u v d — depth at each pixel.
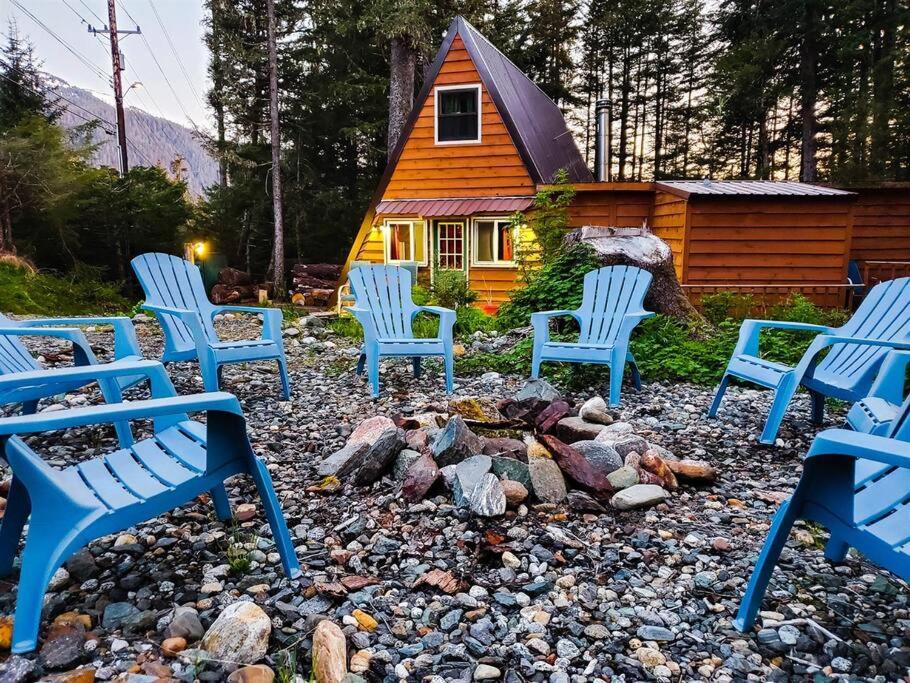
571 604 1.72
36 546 1.44
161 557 1.92
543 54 22.61
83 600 1.67
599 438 2.91
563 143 15.36
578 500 2.35
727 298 7.82
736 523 2.27
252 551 1.96
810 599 1.74
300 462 2.86
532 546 2.04
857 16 16.64
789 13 17.39
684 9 26.02
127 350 3.20
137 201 15.53
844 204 9.30
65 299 10.40
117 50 18.47
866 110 16.94
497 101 11.12
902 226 10.84
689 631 1.59
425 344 4.26
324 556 1.96
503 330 6.45
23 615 1.41
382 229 12.03
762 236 9.48
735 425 3.55
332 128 19.34
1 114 16.81
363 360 4.72
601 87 28.36
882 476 1.65
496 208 10.88
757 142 25.12
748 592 1.59
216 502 2.16
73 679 1.29
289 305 13.18
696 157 27.39
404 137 11.85
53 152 13.87
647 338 5.30
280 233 16.00
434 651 1.50
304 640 1.50
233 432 1.70
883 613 1.67
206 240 18.94
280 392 4.29
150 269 4.06
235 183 19.38
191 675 1.35
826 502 1.47
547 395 3.67
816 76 18.27
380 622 1.61
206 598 1.68
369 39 18.48
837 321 7.15
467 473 2.39
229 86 18.39
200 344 3.63
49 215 14.05
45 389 2.78
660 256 5.98
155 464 1.75
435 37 16.50
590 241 6.24
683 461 2.74
